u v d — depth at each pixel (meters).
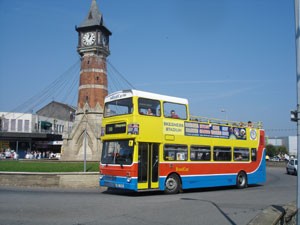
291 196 17.75
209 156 20.56
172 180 18.45
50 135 75.81
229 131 22.20
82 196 16.47
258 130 24.64
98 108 55.69
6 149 69.81
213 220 10.88
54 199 14.95
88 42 56.66
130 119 17.06
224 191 20.64
